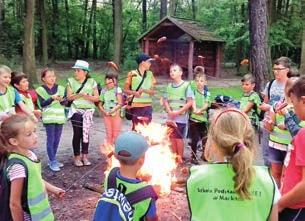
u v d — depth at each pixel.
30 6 15.81
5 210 2.86
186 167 6.07
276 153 4.78
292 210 2.53
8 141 2.91
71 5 34.41
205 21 31.23
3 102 5.11
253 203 2.12
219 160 2.21
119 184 2.58
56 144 6.47
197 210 2.18
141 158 2.60
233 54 31.11
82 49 35.44
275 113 4.72
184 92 6.63
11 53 26.94
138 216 2.54
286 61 5.08
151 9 39.75
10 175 2.83
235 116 2.17
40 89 6.31
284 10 26.25
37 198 2.91
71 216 4.57
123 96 7.01
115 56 20.62
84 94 6.53
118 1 20.41
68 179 5.96
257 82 10.22
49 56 32.00
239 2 26.08
